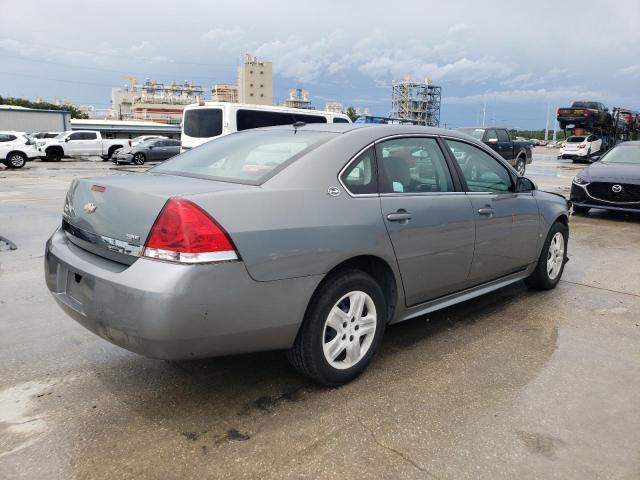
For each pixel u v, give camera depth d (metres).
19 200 11.88
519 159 20.55
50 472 2.41
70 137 30.66
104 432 2.72
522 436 2.71
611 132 36.06
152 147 28.72
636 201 9.29
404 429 2.77
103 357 3.61
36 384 3.22
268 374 3.38
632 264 6.41
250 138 3.78
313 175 3.07
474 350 3.78
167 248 2.55
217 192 2.72
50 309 4.54
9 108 41.75
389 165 3.50
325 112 16.69
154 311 2.49
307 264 2.88
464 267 3.96
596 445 2.65
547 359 3.64
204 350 2.66
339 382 3.19
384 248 3.28
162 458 2.51
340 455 2.54
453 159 4.00
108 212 2.87
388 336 4.04
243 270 2.66
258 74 151.12
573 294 5.15
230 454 2.54
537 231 4.79
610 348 3.84
